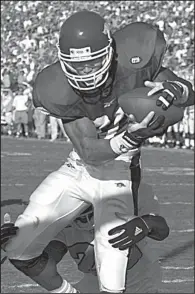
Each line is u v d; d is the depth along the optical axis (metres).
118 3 25.94
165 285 6.75
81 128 4.59
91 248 5.04
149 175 14.47
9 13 30.44
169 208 10.67
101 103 4.57
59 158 17.25
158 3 24.58
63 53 4.41
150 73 4.58
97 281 5.23
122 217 4.72
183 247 8.23
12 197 11.41
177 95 4.16
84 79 4.41
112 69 4.52
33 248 4.82
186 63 20.56
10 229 4.74
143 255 5.06
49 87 4.63
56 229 4.86
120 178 4.79
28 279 6.99
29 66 24.81
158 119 4.16
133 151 4.79
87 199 4.82
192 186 12.94
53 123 22.17
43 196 4.81
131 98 4.19
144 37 4.57
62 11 28.44
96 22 4.36
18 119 23.42
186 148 19.95
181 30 22.45
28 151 19.11
